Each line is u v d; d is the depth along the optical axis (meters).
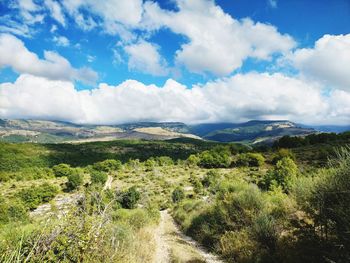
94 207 5.30
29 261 3.84
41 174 87.12
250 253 7.96
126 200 34.72
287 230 8.45
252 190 11.39
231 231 10.27
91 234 4.98
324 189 5.52
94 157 163.00
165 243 12.31
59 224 4.65
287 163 29.83
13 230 4.54
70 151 180.25
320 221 5.88
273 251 7.50
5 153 132.38
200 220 14.57
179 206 33.72
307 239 6.31
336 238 5.37
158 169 95.62
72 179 58.81
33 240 4.33
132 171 96.44
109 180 77.44
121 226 9.64
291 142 90.50
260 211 9.75
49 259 4.01
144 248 9.30
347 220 4.69
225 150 101.06
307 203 6.16
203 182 59.56
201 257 9.32
